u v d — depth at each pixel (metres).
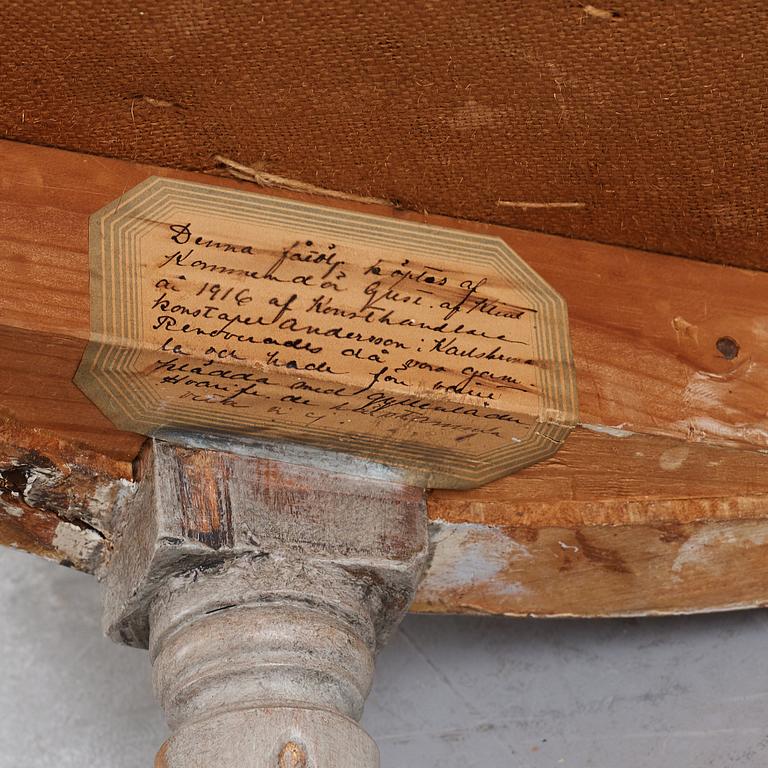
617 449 0.57
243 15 0.52
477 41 0.53
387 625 0.56
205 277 0.54
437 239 0.56
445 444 0.56
